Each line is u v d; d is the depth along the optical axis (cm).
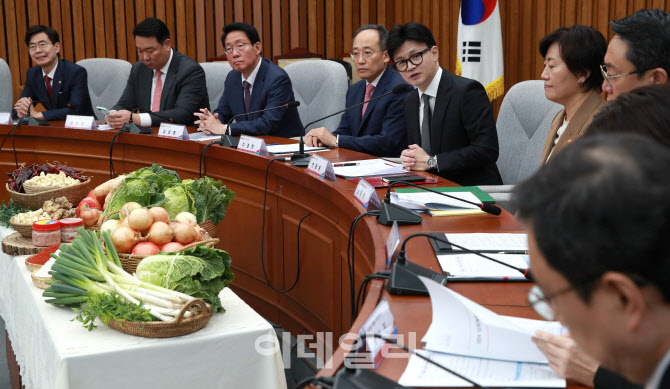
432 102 310
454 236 171
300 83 451
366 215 196
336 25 688
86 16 666
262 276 310
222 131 371
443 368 92
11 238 250
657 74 180
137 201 230
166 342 171
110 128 401
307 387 97
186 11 675
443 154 280
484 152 288
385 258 157
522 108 314
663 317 54
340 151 316
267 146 331
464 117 296
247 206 313
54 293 187
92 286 183
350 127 393
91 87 554
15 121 482
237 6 677
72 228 237
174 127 356
